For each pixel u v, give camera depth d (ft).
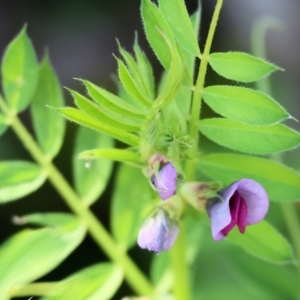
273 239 0.97
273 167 0.96
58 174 1.06
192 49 0.91
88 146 1.07
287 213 1.12
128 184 1.08
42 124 1.07
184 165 1.01
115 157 0.91
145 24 0.92
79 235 1.04
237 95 0.90
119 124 0.90
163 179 0.88
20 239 1.02
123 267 1.06
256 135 0.93
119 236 1.07
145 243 0.92
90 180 1.07
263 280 1.09
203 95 0.91
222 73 0.91
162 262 1.09
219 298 1.12
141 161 0.92
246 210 0.90
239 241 0.98
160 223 0.92
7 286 0.99
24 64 1.05
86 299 1.02
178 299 1.01
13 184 1.04
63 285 1.01
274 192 0.96
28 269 1.00
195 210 0.95
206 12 1.28
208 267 1.14
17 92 1.05
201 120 0.93
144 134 0.91
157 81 1.26
